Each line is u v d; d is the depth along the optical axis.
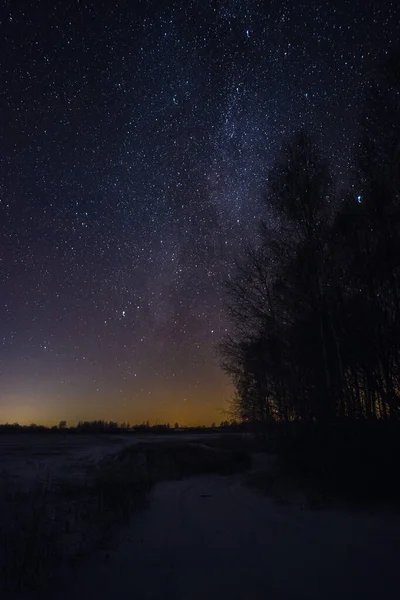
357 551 6.94
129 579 5.88
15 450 36.38
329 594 5.19
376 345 14.56
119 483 14.76
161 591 5.42
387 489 11.71
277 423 22.28
